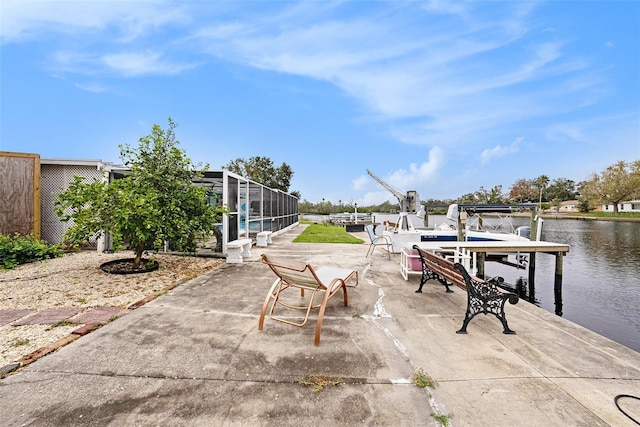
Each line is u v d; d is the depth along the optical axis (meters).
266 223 12.27
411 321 3.40
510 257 8.73
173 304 3.87
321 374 2.26
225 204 7.57
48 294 4.24
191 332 3.00
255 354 2.56
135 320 3.30
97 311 3.55
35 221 7.61
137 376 2.20
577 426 1.74
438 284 5.07
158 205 5.34
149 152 5.76
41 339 2.79
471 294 3.11
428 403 1.93
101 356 2.49
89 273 5.48
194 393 2.01
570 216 46.69
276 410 1.85
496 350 2.71
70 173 8.17
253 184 10.38
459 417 1.81
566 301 7.08
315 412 1.84
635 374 2.33
